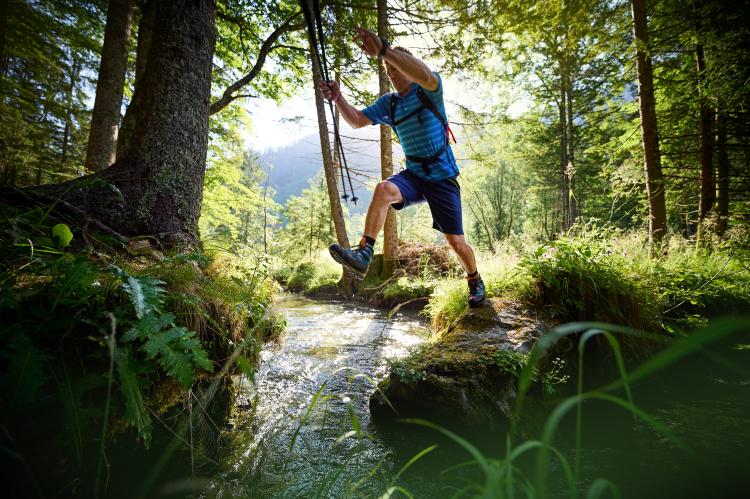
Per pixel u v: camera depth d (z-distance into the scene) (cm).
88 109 1351
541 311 310
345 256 243
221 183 1360
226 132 1216
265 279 303
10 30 855
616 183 677
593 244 350
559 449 177
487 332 274
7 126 757
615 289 306
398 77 271
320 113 962
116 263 185
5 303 116
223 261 283
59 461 122
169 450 86
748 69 591
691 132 859
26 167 438
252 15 834
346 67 904
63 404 115
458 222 294
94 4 819
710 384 253
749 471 148
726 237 585
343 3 830
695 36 626
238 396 229
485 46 794
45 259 145
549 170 1884
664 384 256
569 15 663
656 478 147
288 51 913
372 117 282
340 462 174
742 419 197
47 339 126
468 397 204
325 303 802
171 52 306
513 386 221
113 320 103
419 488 152
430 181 281
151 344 130
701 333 35
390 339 409
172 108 303
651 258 458
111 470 140
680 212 974
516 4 695
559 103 1612
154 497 139
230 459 170
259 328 253
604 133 1428
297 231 2364
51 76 1199
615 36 673
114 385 145
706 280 421
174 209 295
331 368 302
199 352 138
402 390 216
